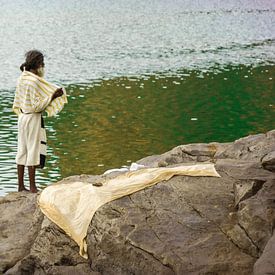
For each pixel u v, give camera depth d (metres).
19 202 9.29
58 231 7.88
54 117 19.00
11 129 17.53
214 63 29.36
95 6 57.25
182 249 7.05
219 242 7.09
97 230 7.58
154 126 18.30
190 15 50.44
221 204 7.57
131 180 8.10
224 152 8.98
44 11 53.00
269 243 6.67
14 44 35.03
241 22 46.22
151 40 37.00
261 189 7.50
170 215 7.46
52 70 27.22
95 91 23.06
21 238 8.42
